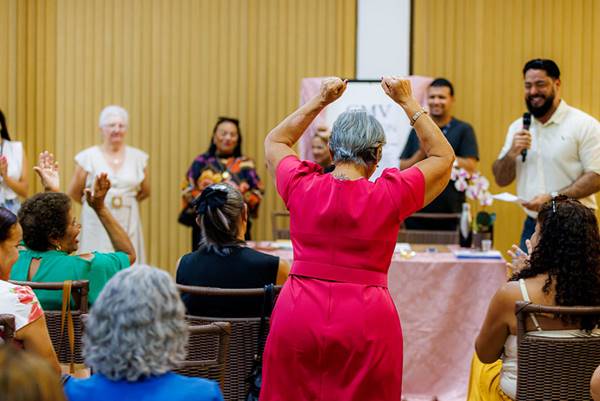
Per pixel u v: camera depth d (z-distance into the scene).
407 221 6.98
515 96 7.76
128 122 7.96
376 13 7.79
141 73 7.95
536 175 6.02
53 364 3.20
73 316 3.79
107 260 4.02
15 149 6.70
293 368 3.12
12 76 7.94
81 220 7.43
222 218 3.79
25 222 3.94
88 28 7.93
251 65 7.94
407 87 3.25
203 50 7.93
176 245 8.08
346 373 3.08
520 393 3.44
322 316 3.08
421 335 5.25
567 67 7.71
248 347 3.69
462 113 7.80
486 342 3.57
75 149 8.00
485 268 5.22
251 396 3.53
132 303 2.24
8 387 1.58
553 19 7.71
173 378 2.26
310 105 3.34
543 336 3.41
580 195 5.83
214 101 7.96
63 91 7.97
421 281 5.22
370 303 3.08
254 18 7.91
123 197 7.06
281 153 3.31
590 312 3.33
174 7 7.92
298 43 7.89
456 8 7.76
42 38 7.94
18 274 3.94
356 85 7.32
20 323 3.10
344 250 3.11
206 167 7.18
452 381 5.28
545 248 3.48
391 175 3.13
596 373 2.87
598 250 3.47
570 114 5.95
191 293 3.62
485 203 5.71
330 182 3.15
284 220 7.97
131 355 2.22
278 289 3.59
